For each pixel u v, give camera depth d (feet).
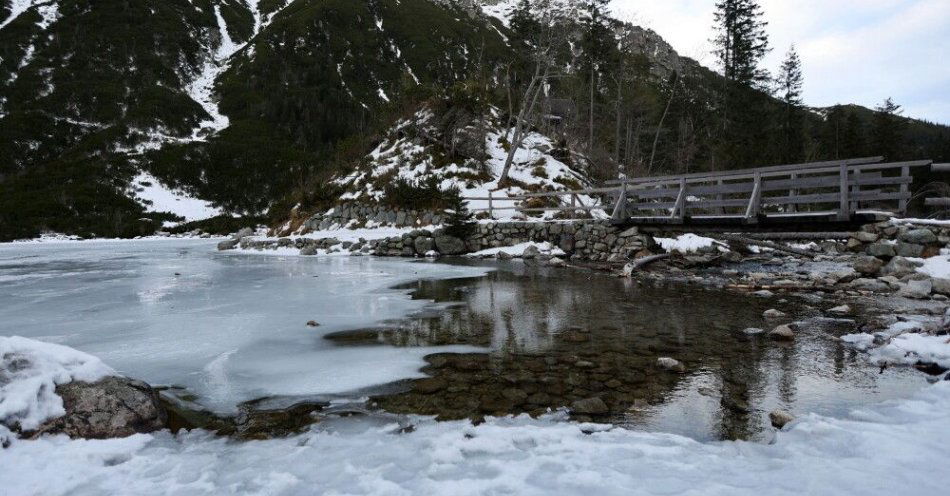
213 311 28.89
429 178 80.64
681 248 54.85
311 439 12.12
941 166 32.99
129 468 10.69
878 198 35.55
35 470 10.31
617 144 125.70
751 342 20.57
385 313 27.76
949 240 32.50
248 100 281.13
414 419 13.23
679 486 9.09
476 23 426.10
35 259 73.72
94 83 262.67
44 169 202.59
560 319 25.63
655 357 18.57
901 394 14.14
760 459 10.27
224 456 11.27
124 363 18.69
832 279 36.29
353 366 18.02
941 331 19.21
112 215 170.71
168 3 350.84
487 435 11.95
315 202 91.91
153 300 33.09
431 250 66.13
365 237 73.97
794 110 163.12
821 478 9.07
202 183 210.38
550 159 98.02
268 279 43.75
